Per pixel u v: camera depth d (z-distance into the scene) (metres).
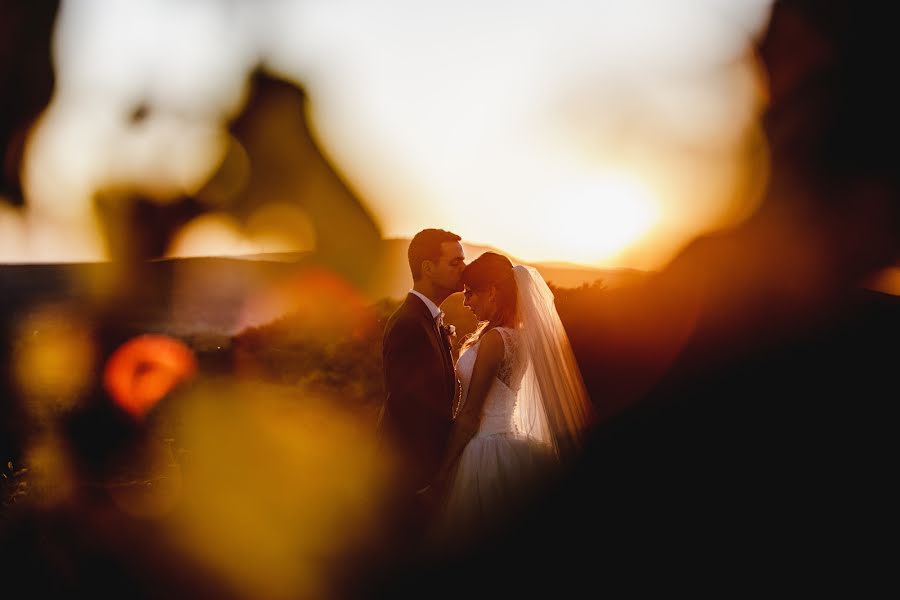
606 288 9.05
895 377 6.56
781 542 4.58
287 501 5.77
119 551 4.98
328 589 4.53
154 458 6.90
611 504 4.97
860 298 8.20
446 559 4.61
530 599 4.23
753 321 7.74
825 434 5.93
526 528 4.68
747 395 6.67
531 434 5.08
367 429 7.80
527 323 5.00
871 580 4.20
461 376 4.96
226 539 5.19
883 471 5.33
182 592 4.54
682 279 8.75
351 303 11.83
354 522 5.17
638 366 7.53
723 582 4.24
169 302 14.39
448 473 4.71
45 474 6.25
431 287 4.75
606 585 4.28
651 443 5.97
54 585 4.65
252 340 10.73
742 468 5.53
